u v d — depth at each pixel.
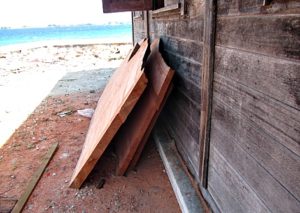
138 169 2.86
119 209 2.30
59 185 2.67
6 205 2.39
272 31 1.08
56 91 6.66
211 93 1.81
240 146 1.44
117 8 3.59
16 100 5.96
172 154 2.89
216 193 1.87
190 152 2.47
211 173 1.94
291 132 1.00
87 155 2.65
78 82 7.65
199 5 1.99
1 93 6.66
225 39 1.54
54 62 12.33
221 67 1.62
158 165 2.92
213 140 1.86
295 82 0.96
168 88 2.48
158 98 2.42
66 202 2.41
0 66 11.23
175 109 3.00
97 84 7.29
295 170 1.00
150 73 3.07
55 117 4.70
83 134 3.91
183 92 2.62
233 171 1.56
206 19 1.76
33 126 4.31
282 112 1.05
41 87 7.21
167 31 3.24
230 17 1.45
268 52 1.11
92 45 17.39
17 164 3.11
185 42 2.45
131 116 3.03
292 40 0.96
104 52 15.02
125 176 2.75
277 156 1.11
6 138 3.88
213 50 1.71
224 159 1.68
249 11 1.24
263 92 1.17
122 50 15.53
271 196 1.17
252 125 1.29
